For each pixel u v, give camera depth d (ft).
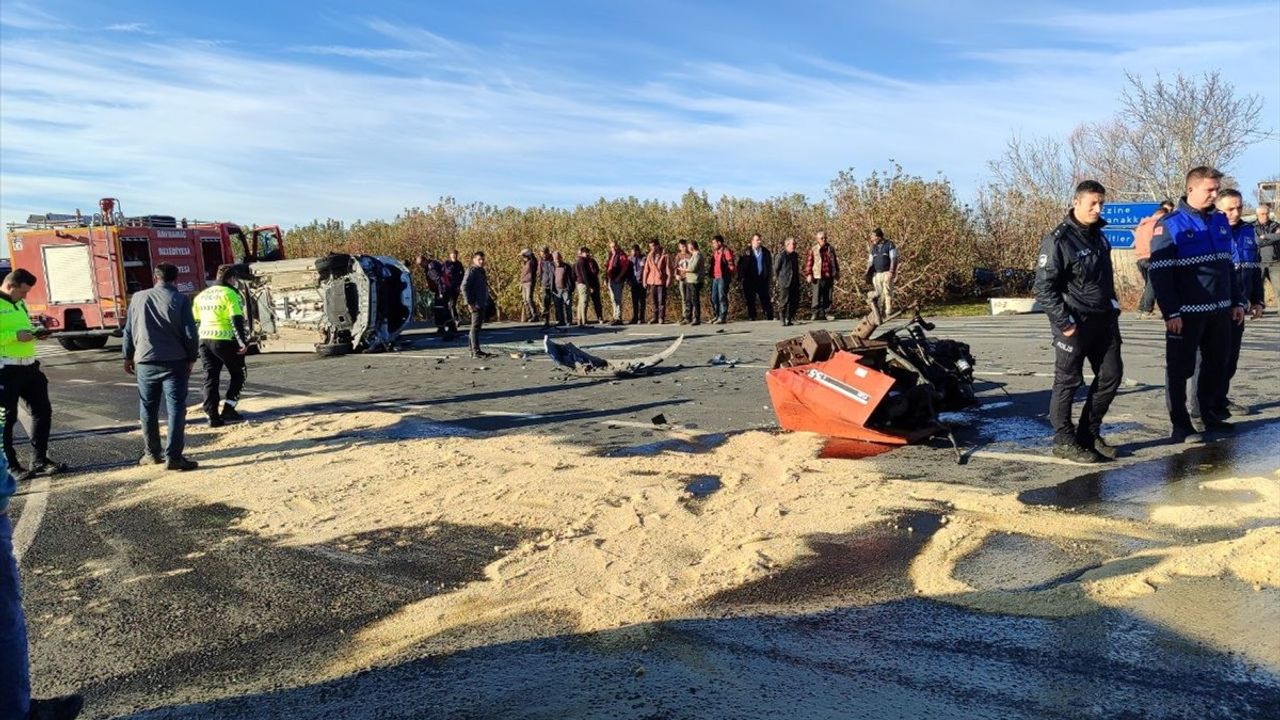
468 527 18.97
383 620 14.39
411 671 12.50
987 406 29.01
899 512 18.21
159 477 25.41
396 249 112.16
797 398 25.54
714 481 21.44
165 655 13.57
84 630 14.73
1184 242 22.03
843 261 73.61
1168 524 16.62
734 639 12.87
